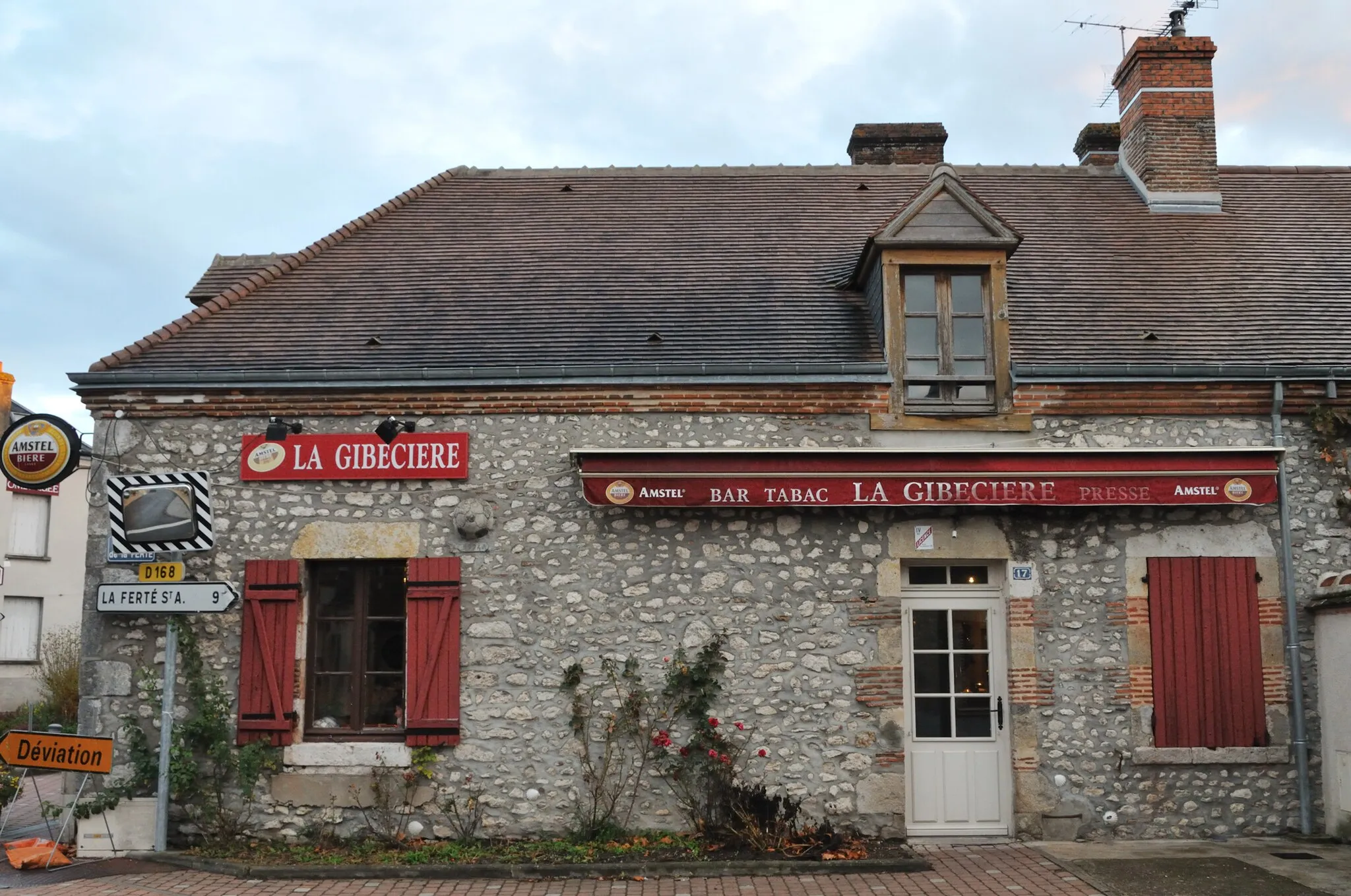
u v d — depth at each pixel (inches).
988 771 346.6
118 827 328.8
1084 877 293.0
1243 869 298.5
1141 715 341.1
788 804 333.1
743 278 414.6
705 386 350.6
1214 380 352.8
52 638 756.6
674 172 510.0
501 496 349.4
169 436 353.1
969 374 359.9
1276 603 346.9
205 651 345.1
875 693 339.6
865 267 383.9
